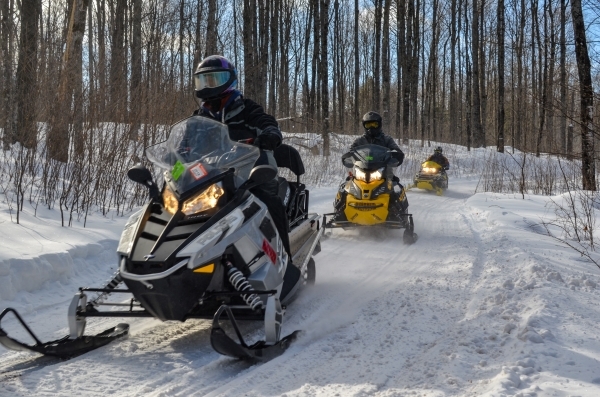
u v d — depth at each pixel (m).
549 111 8.88
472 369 3.38
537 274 5.52
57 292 5.11
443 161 17.05
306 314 4.64
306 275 5.46
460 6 38.81
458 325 4.27
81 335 3.76
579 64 10.85
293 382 3.23
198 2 29.23
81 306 3.75
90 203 8.08
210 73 4.54
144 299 3.58
